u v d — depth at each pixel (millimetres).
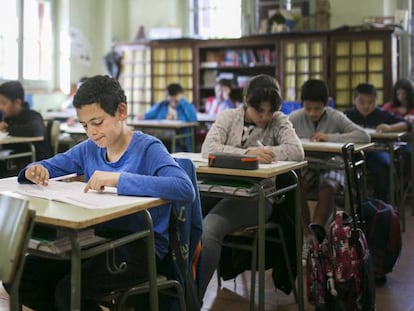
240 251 2721
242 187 2232
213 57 7785
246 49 7547
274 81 2830
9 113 4262
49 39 8172
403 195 4375
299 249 2490
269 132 2826
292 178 2500
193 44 7773
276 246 2672
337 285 2291
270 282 3045
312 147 3232
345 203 3137
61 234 1456
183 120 6309
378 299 2795
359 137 3615
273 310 2631
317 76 7000
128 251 1684
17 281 1351
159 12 8594
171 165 1724
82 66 8594
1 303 2594
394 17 6770
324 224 3359
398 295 2854
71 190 1749
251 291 2477
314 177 3537
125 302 1745
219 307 2660
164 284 1731
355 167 2834
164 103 6637
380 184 4332
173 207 1771
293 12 7305
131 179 1647
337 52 6887
